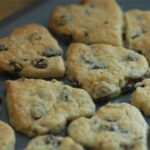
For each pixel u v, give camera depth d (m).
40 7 0.47
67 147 0.33
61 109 0.36
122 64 0.40
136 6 0.48
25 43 0.42
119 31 0.44
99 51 0.41
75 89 0.38
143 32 0.44
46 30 0.44
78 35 0.43
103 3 0.47
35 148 0.33
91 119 0.35
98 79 0.38
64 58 0.42
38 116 0.35
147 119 0.36
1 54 0.41
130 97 0.38
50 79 0.40
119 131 0.34
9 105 0.36
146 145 0.34
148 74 0.40
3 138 0.33
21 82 0.38
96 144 0.33
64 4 0.48
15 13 0.46
